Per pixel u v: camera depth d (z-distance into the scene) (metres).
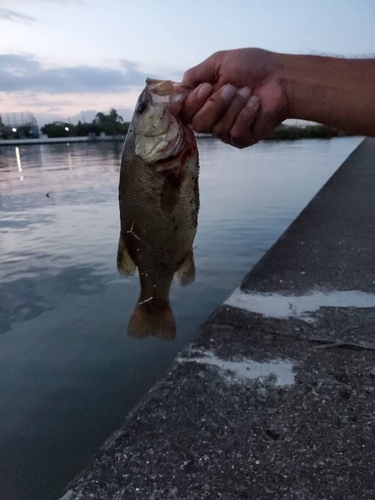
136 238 0.45
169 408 0.43
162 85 0.41
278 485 0.34
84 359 0.78
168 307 0.48
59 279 1.20
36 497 0.48
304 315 0.62
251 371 0.49
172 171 0.42
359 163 2.16
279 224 1.78
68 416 0.62
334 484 0.34
